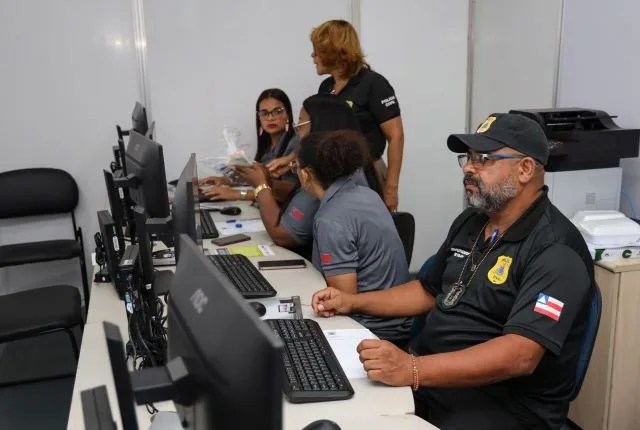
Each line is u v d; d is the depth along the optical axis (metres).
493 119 1.72
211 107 3.79
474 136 1.68
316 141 2.07
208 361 0.77
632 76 2.87
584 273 1.55
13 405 2.73
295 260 2.31
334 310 1.83
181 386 0.82
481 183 1.67
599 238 2.35
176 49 3.67
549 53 3.41
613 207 2.79
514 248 1.65
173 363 0.84
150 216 1.82
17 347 3.29
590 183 2.72
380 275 2.05
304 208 2.40
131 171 1.92
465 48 4.09
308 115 2.58
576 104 3.24
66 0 3.48
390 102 3.03
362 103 3.01
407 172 4.18
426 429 1.24
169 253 2.28
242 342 0.71
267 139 3.42
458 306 1.74
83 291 3.48
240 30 3.73
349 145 2.03
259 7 3.73
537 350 1.49
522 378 1.60
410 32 3.98
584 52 3.16
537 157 1.64
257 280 2.02
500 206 1.68
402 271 2.13
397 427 1.25
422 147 4.17
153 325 1.51
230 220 2.95
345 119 2.51
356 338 1.65
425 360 1.45
